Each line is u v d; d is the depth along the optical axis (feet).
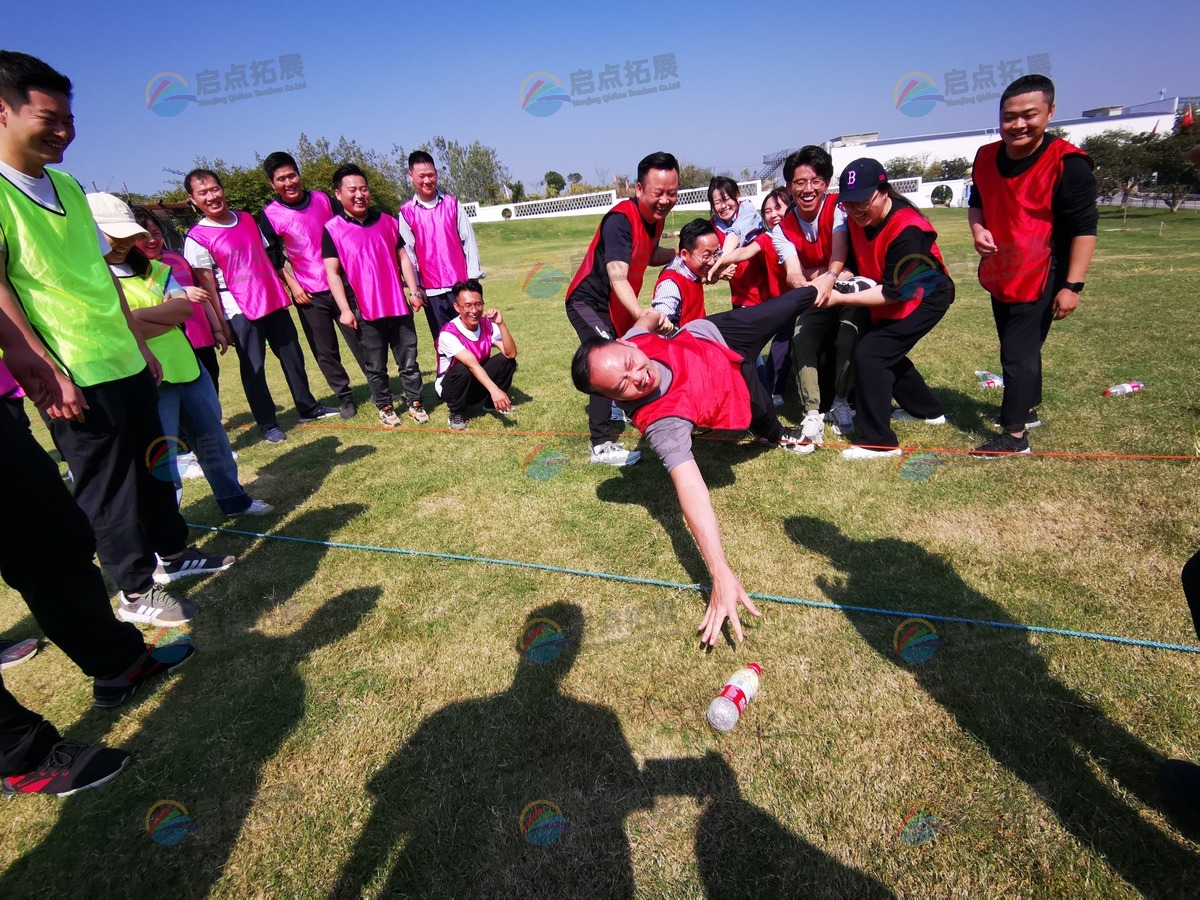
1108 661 7.27
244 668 8.57
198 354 15.56
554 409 17.71
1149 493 10.41
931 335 22.22
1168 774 5.77
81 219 8.42
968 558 9.34
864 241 11.61
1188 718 6.48
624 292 11.45
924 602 8.52
